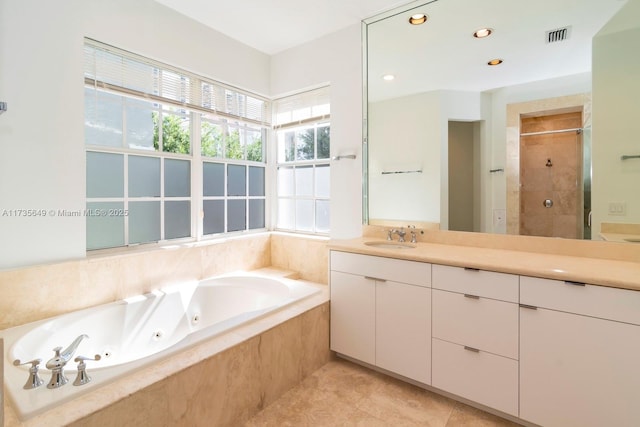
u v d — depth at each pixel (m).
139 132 2.40
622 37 1.74
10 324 1.73
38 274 1.82
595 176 1.80
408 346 1.91
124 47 2.18
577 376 1.41
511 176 2.04
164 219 2.58
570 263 1.63
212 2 2.35
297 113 3.20
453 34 2.23
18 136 1.76
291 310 2.07
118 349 2.07
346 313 2.20
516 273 1.55
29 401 1.11
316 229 3.18
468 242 2.20
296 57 3.05
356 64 2.65
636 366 1.29
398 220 2.52
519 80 2.01
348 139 2.74
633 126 1.72
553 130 1.91
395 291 1.96
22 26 1.76
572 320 1.42
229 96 2.97
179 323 2.41
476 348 1.67
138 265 2.28
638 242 1.71
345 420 1.68
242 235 3.18
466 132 2.21
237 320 1.82
